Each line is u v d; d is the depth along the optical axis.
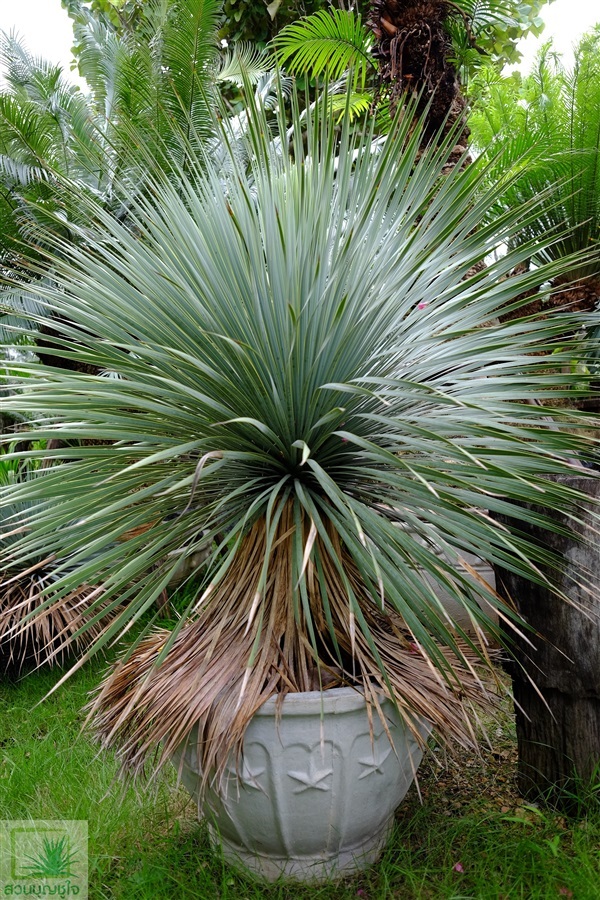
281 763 1.62
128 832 2.03
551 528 1.86
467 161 3.08
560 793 1.96
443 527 1.75
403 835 1.92
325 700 1.60
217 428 1.73
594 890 1.58
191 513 1.78
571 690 1.93
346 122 1.92
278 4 5.80
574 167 3.63
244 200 1.86
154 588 1.70
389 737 1.56
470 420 1.75
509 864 1.73
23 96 4.75
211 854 1.86
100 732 1.91
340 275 1.72
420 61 3.00
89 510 1.76
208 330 1.78
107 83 5.29
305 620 1.77
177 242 1.95
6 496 1.76
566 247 3.83
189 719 1.63
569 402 2.94
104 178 4.02
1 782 2.38
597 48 3.74
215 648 1.79
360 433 1.87
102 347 1.84
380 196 1.95
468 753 2.32
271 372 1.75
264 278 1.75
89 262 1.98
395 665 1.79
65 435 1.68
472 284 1.96
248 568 1.87
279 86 1.94
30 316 1.90
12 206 4.41
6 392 4.21
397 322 1.92
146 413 1.90
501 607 1.78
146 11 5.20
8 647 3.46
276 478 1.85
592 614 1.89
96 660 3.62
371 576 1.67
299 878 1.74
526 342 1.91
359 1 5.14
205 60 4.84
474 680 1.84
